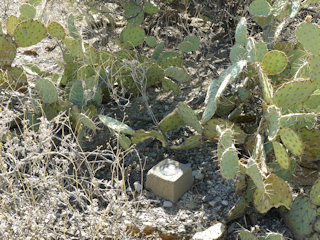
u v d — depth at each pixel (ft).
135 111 11.35
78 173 9.73
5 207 8.36
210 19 13.17
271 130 8.75
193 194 9.67
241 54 10.15
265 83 9.00
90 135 10.71
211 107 9.36
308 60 9.50
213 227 8.85
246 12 12.94
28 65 11.41
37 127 10.37
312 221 8.61
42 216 8.27
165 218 9.21
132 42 11.71
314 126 9.78
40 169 8.79
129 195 9.62
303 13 12.94
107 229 8.58
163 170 9.61
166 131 10.37
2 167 8.52
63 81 11.25
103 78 10.80
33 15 11.54
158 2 13.35
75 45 10.65
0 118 9.58
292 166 9.34
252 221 9.12
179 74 11.00
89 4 12.32
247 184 8.87
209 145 10.62
